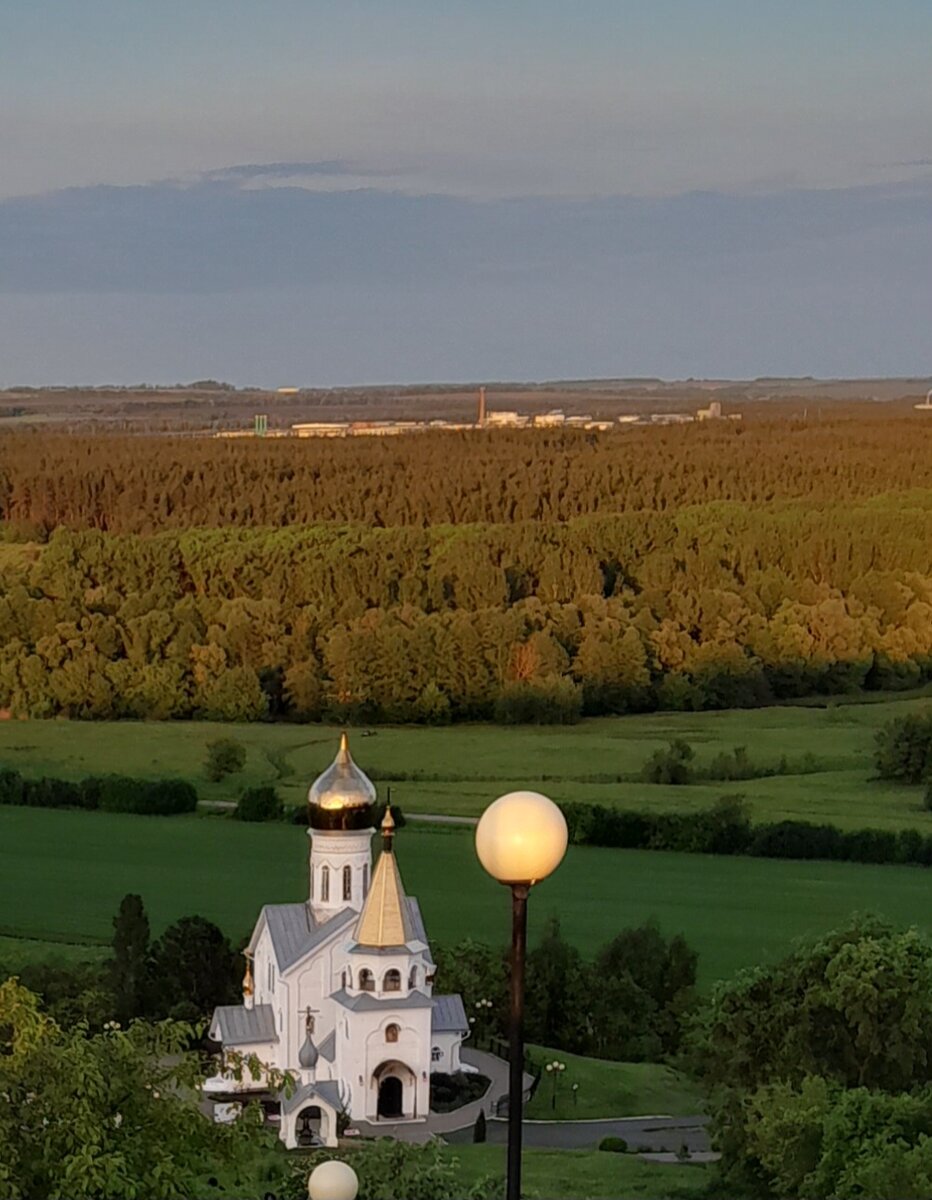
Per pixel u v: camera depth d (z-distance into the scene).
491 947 88.12
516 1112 19.42
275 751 150.50
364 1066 61.16
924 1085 48.22
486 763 144.38
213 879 114.25
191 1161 31.34
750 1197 48.31
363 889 66.75
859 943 51.59
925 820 120.00
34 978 78.56
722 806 120.62
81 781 136.12
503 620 169.00
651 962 80.38
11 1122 28.66
